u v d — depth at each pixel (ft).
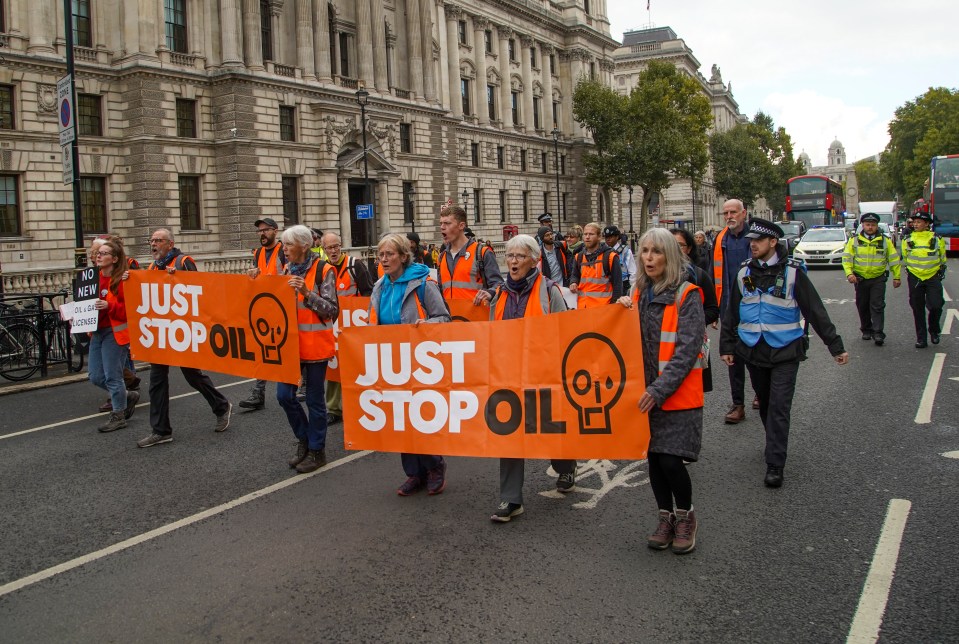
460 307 26.30
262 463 25.53
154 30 116.78
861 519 18.67
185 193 123.54
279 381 24.63
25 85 105.09
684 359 16.47
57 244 109.09
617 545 17.69
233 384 41.22
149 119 115.55
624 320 17.44
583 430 18.10
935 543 17.07
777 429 21.44
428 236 169.48
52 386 42.24
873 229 45.65
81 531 19.67
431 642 13.53
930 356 41.11
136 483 23.72
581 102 218.18
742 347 22.34
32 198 106.11
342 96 144.05
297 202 137.28
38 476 24.75
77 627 14.56
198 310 27.02
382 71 159.12
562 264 44.47
